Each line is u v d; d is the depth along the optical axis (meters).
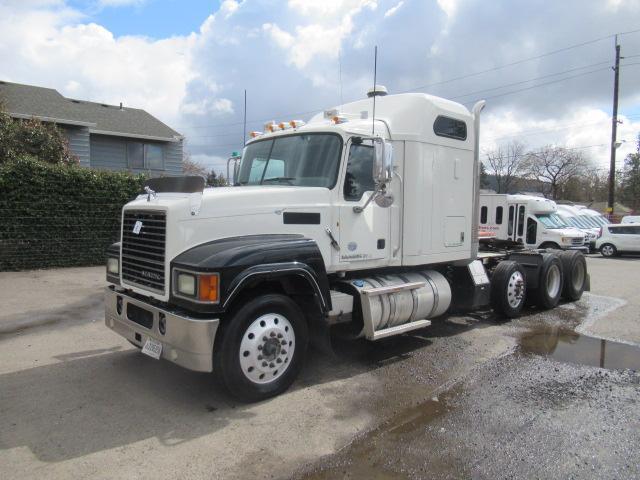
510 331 7.19
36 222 11.80
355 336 5.53
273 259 4.36
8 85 21.28
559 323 7.73
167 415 4.17
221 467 3.38
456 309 7.87
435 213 6.34
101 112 22.52
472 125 6.92
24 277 10.86
